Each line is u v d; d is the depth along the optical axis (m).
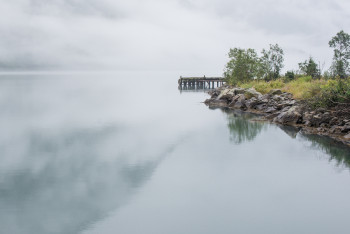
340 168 16.22
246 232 10.77
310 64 42.47
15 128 30.52
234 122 29.45
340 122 22.41
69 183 15.95
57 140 25.23
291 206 12.45
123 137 25.62
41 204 13.57
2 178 16.81
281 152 19.27
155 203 13.20
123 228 11.33
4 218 12.42
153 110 40.97
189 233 10.80
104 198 13.88
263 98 35.31
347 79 28.81
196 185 14.90
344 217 11.50
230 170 16.69
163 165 17.92
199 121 31.50
